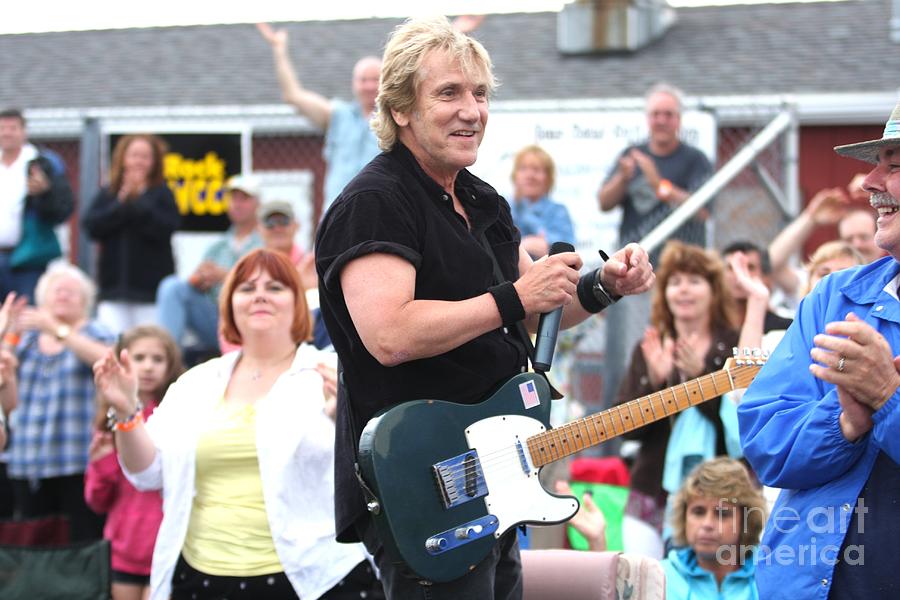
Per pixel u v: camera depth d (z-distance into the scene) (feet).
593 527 23.66
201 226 39.19
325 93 68.23
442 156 15.74
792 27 69.92
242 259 23.16
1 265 37.91
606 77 66.23
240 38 77.20
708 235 34.47
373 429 15.37
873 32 67.92
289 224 35.99
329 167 37.91
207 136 39.06
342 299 15.69
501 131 36.04
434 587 15.76
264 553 21.27
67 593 24.89
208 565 21.38
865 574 14.96
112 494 26.58
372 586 21.34
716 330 26.61
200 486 21.77
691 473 22.16
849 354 14.37
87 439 31.30
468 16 38.52
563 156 35.91
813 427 15.07
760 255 30.91
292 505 21.34
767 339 26.45
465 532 15.57
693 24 72.23
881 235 15.39
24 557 25.13
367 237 15.35
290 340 22.88
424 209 15.78
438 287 15.67
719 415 25.12
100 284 37.47
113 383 21.47
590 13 68.95
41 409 31.22
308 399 21.86
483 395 16.12
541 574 18.76
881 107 58.34
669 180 35.01
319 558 21.17
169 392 22.88
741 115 37.22
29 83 73.97
